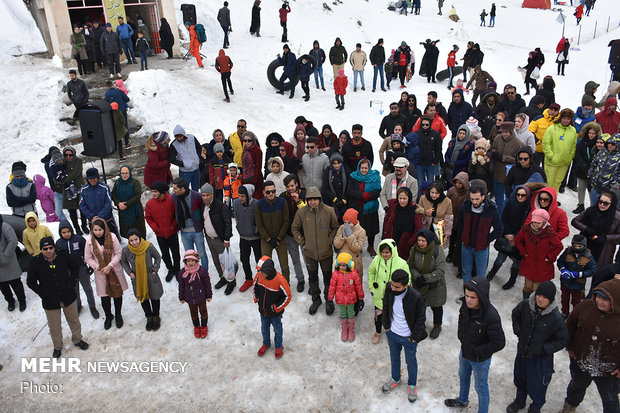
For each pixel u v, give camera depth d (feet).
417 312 16.57
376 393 18.60
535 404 16.47
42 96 46.60
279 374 19.92
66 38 54.49
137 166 39.37
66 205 30.50
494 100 36.06
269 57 70.03
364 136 48.01
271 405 18.44
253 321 23.34
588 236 21.45
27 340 23.03
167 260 26.48
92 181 26.91
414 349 17.33
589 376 15.78
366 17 96.63
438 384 18.76
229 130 46.78
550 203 21.02
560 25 104.83
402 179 24.84
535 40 96.58
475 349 15.43
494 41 94.48
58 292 20.67
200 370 20.45
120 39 55.77
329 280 23.58
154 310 23.12
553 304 15.14
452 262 27.22
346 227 21.94
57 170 30.22
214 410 18.42
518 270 23.97
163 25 61.11
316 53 59.52
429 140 29.81
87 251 22.30
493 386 18.60
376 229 26.78
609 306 14.56
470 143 28.81
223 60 51.08
